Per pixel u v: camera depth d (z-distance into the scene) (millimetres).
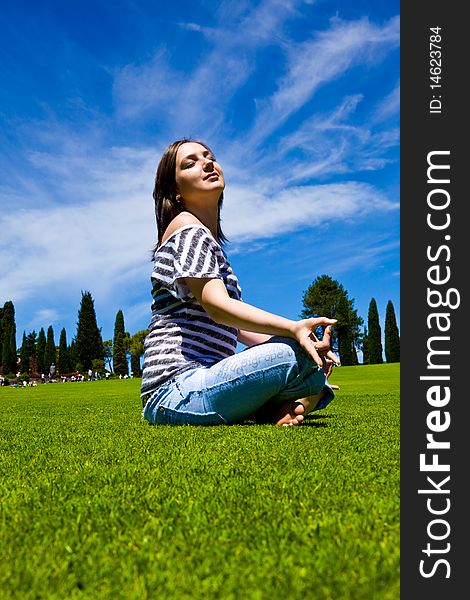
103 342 78188
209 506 1392
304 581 913
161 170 3770
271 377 3191
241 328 3178
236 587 897
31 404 8531
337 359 3492
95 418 4773
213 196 3721
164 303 3566
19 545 1119
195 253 3283
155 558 1032
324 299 60312
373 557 1013
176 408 3428
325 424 3488
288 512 1315
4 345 75438
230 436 2797
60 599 871
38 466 2061
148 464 2027
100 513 1350
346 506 1369
